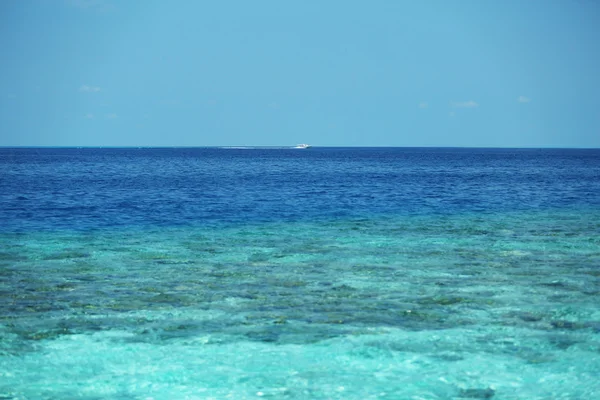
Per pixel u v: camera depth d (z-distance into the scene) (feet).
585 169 295.48
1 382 29.55
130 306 41.78
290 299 43.70
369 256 60.29
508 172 259.60
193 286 47.47
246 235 74.43
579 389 28.91
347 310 40.91
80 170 264.11
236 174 235.81
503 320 38.70
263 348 33.91
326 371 30.89
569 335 35.91
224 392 28.58
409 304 42.42
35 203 110.32
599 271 52.90
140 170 270.26
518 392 28.58
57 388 28.99
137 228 80.18
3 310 40.57
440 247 65.57
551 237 72.54
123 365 31.68
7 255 59.98
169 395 28.30
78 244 66.90
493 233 76.02
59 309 40.96
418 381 29.73
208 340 35.12
